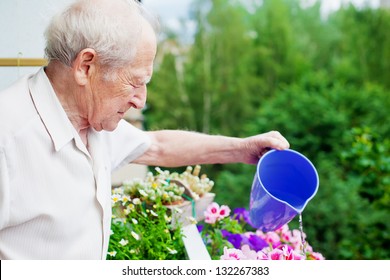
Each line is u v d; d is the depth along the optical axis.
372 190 4.01
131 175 3.16
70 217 1.35
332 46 10.33
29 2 1.96
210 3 10.45
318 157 6.86
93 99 1.35
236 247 2.05
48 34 1.32
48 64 1.38
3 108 1.29
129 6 1.33
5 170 1.25
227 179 7.28
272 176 1.77
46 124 1.32
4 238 1.30
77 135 1.37
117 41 1.28
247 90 10.22
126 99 1.37
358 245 4.23
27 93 1.34
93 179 1.42
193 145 1.86
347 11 10.21
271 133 1.80
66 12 1.31
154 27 1.41
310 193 1.68
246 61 10.26
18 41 1.97
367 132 4.10
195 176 2.18
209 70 10.28
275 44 10.23
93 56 1.29
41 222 1.31
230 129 10.21
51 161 1.33
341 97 7.62
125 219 1.89
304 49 10.41
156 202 1.95
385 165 3.84
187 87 10.20
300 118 7.21
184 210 2.00
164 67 10.23
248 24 10.59
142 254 1.83
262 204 1.62
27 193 1.28
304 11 10.72
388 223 4.28
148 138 1.80
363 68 9.69
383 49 9.64
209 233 2.13
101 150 1.52
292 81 10.10
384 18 9.71
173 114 10.05
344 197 5.23
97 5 1.30
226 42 10.29
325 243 5.15
